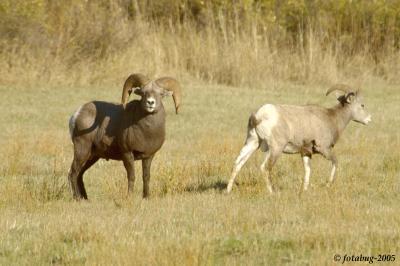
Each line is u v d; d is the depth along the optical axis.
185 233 36.75
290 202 44.59
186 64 116.19
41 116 86.56
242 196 47.06
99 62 109.31
